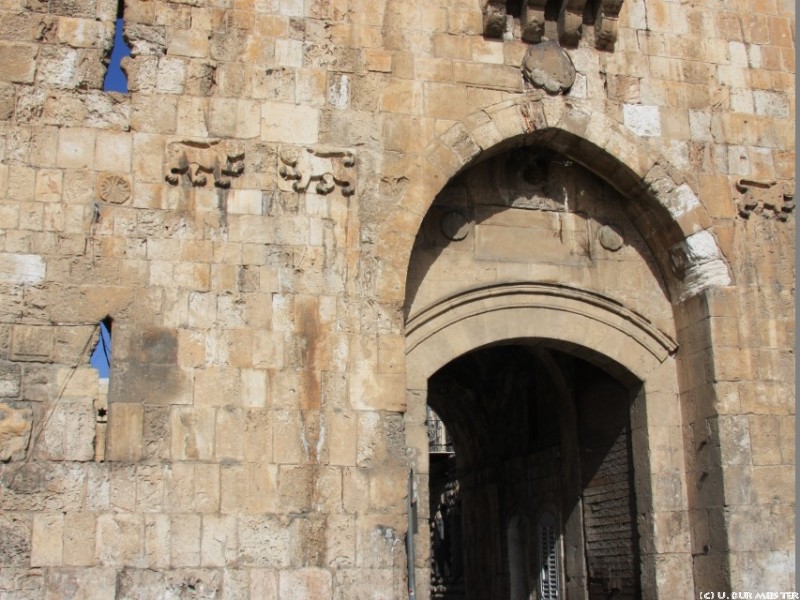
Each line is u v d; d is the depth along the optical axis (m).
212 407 13.11
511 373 24.44
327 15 14.88
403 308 14.57
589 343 16.03
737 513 14.82
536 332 15.84
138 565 12.42
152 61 14.05
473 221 15.98
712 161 16.12
